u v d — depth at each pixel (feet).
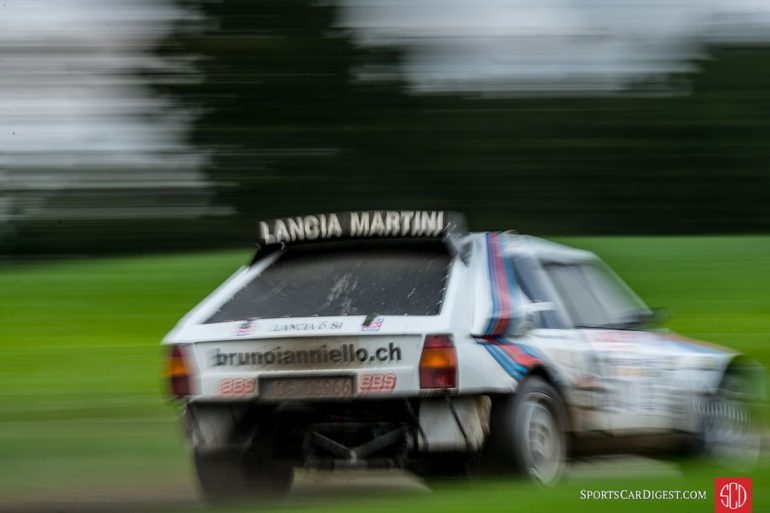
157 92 309.42
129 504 66.28
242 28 318.65
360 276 65.16
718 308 197.47
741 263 239.71
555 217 314.76
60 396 132.36
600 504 50.57
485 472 61.21
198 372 63.00
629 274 225.56
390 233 67.10
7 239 289.74
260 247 69.72
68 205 296.30
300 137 318.65
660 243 267.18
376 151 315.78
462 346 59.93
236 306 65.36
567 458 66.59
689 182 318.86
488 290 63.93
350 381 60.23
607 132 317.63
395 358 59.82
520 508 49.70
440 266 64.59
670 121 317.63
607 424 69.21
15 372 148.77
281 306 64.28
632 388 71.77
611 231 312.29
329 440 62.34
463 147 317.01
